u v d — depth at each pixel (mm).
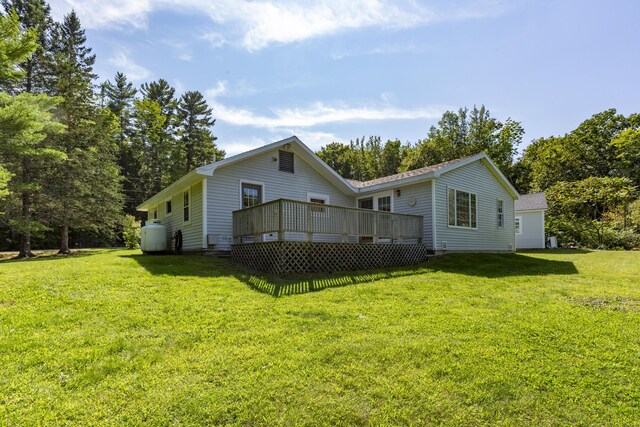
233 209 10945
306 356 3418
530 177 35031
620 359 3406
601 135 33781
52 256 17125
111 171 21578
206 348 3596
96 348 3498
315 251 8852
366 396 2748
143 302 5082
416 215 11828
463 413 2562
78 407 2562
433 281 7680
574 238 21359
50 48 24469
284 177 12211
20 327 3949
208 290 6004
